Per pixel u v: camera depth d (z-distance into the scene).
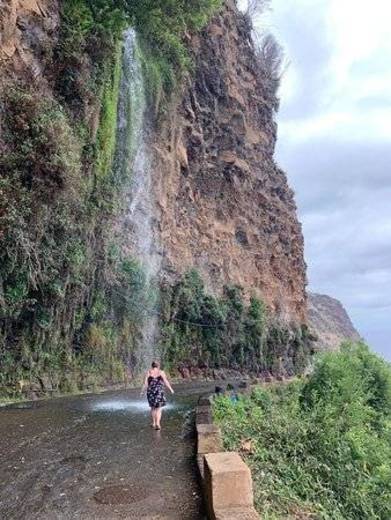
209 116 44.09
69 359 22.39
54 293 19.70
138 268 29.34
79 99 21.39
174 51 35.22
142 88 31.92
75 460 9.30
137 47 31.20
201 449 8.70
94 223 23.52
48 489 7.62
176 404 18.59
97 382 24.25
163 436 11.51
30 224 17.44
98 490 7.55
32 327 19.56
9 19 17.72
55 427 12.66
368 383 19.69
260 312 44.78
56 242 19.48
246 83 53.28
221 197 46.03
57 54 20.55
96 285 24.59
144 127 32.94
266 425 11.61
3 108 16.89
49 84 20.14
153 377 12.81
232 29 51.00
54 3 20.66
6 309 17.38
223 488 5.70
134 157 30.86
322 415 12.85
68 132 18.64
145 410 16.19
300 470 9.80
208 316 37.47
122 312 27.59
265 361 46.12
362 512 10.14
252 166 52.34
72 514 6.60
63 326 21.80
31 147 17.11
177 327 35.12
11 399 18.27
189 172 41.00
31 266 17.66
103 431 12.16
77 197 19.92
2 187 16.27
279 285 53.91
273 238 54.53
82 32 21.45
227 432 10.84
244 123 49.22
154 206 34.03
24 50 18.69
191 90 41.38
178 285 35.34
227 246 45.09
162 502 6.98
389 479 11.52
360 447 12.19
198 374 36.31
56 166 17.62
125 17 23.89
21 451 10.01
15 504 6.99
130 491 7.48
